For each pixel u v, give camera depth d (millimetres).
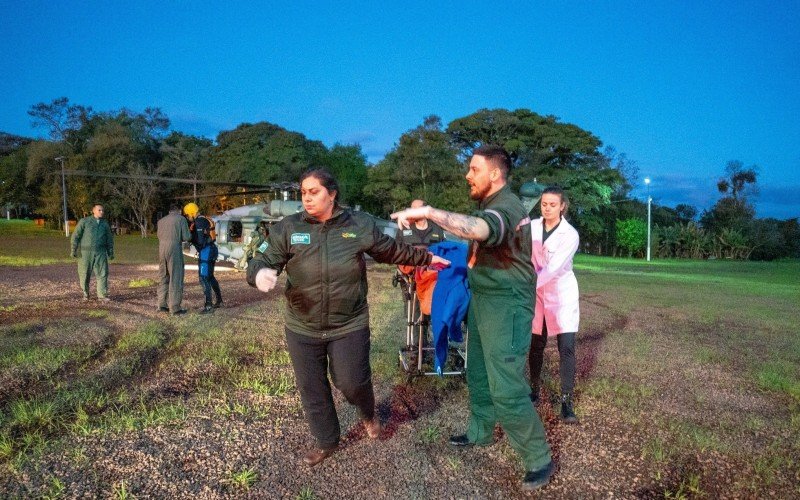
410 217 2873
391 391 5012
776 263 40188
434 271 4738
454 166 44562
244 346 6570
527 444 3275
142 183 57500
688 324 9320
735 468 3650
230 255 19828
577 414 4527
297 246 3316
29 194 71875
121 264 19422
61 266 17812
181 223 8688
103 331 7184
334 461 3586
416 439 3951
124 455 3570
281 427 4105
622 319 9688
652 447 3900
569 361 4383
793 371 6070
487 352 3289
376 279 15055
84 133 63688
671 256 47438
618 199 53562
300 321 3424
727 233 46344
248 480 3283
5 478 3246
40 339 6664
